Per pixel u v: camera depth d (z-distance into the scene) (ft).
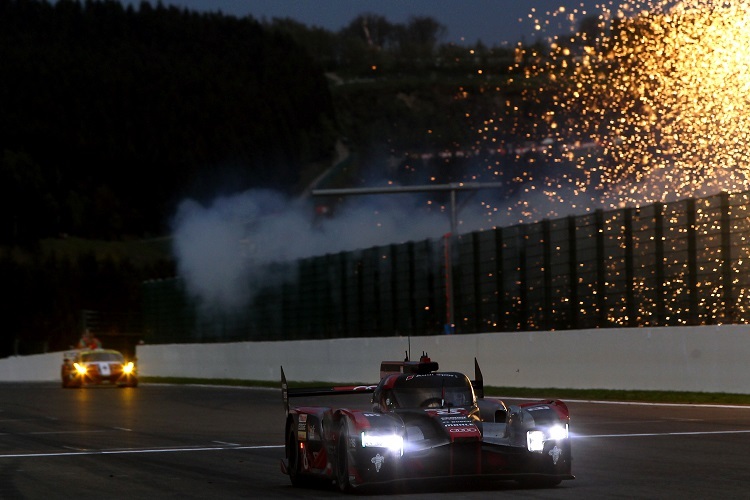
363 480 70.23
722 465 83.20
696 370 161.68
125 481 82.28
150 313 378.12
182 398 210.79
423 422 73.56
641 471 80.53
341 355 245.86
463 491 71.51
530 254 217.56
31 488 78.84
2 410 180.65
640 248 191.83
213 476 84.74
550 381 188.75
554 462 72.18
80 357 279.49
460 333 236.02
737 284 173.68
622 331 175.01
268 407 175.63
